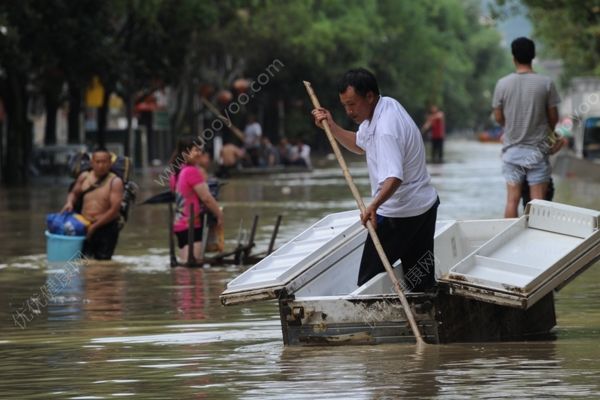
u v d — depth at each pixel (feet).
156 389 51.85
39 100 383.04
